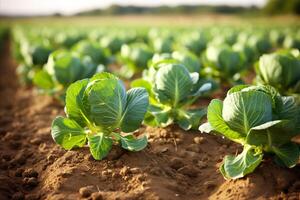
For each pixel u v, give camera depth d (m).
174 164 1.42
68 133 1.38
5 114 2.51
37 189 1.33
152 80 1.73
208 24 14.79
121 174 1.30
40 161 1.53
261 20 18.39
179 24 15.31
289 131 1.20
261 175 1.25
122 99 1.33
